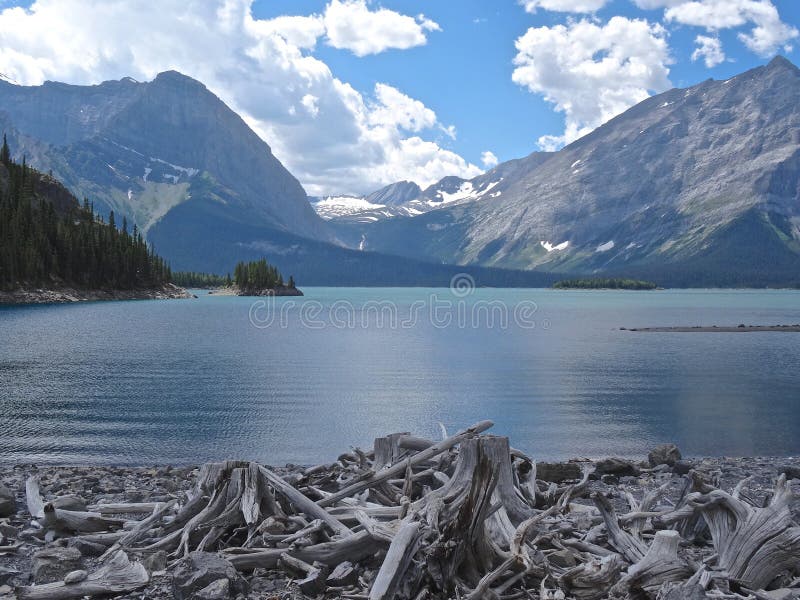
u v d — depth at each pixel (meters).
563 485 11.81
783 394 30.59
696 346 61.75
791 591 6.09
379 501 8.68
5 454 17.08
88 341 59.62
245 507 7.76
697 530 7.84
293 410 24.97
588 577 6.12
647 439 20.17
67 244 161.62
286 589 6.50
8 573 7.01
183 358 46.47
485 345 61.34
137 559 7.33
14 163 191.12
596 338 72.06
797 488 12.34
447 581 6.17
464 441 7.59
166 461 16.48
